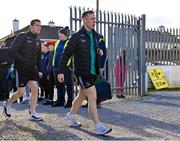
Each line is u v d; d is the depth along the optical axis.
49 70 10.89
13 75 11.69
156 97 12.79
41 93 11.84
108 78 12.16
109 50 12.24
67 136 6.44
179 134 6.74
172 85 16.05
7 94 12.05
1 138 6.25
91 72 6.57
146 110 9.66
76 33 6.71
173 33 16.03
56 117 8.45
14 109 10.05
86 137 6.38
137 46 13.26
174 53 16.17
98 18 11.84
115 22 12.38
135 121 8.02
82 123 7.67
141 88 13.27
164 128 7.27
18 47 7.79
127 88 12.86
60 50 10.12
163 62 15.84
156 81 15.51
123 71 12.64
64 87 10.52
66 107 10.13
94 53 6.67
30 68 7.87
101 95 7.19
